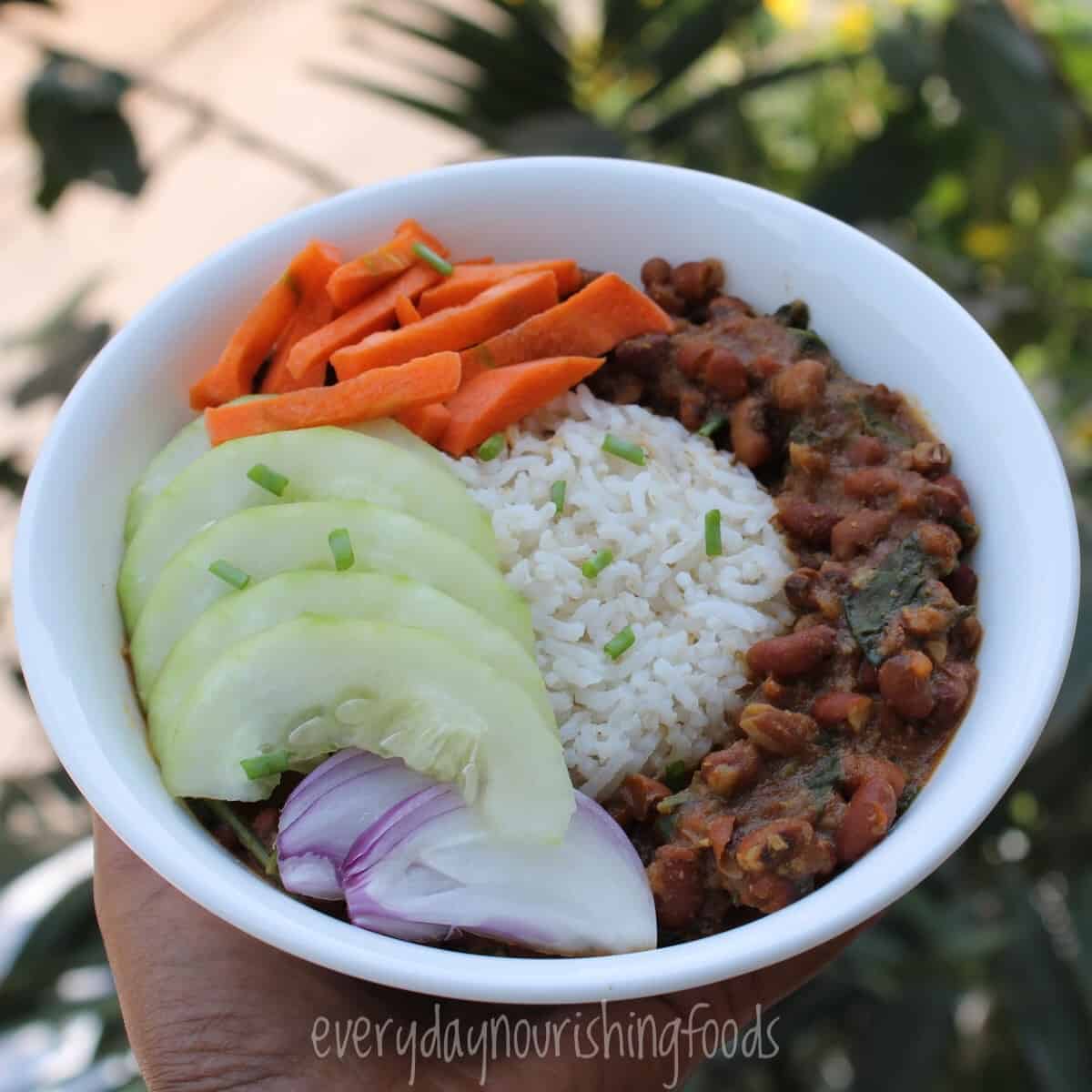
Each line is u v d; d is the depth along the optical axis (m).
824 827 0.34
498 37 0.58
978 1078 0.55
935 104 0.60
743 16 0.58
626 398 0.41
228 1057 0.35
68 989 0.52
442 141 0.96
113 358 0.38
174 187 0.95
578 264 0.42
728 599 0.38
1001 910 0.54
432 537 0.35
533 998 0.31
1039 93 0.56
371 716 0.33
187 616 0.35
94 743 0.33
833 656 0.36
